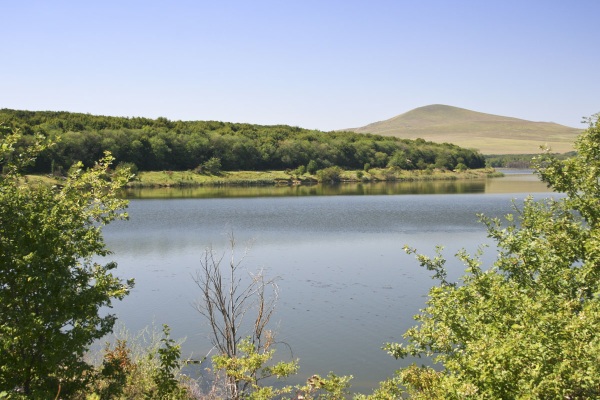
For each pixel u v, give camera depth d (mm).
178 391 10281
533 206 11078
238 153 134375
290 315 21094
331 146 149875
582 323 6578
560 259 9141
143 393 10492
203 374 14859
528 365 6445
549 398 6148
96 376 8969
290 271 29688
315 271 29672
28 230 8328
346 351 17281
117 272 29734
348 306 22422
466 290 8625
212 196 88500
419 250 36344
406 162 154125
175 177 115625
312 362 16297
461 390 6484
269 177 127562
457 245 38406
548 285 8953
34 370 8102
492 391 6566
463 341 8156
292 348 17469
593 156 10430
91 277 9219
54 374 8594
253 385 9750
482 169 168375
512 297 8023
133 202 76875
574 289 8766
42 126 108312
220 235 44688
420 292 24891
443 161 159000
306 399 9961
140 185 107312
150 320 20516
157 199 82125
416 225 50594
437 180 139375
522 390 6289
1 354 7434
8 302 7836
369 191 100688
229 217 58531
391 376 15391
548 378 6098
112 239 42656
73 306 8297
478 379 6711
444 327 8297
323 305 22547
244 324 19906
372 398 9344
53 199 9352
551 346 6484
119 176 10586
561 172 10484
